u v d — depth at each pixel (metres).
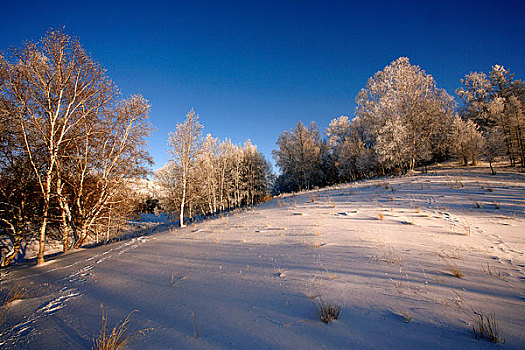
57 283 5.49
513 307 2.60
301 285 3.57
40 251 9.04
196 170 21.38
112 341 2.54
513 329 2.19
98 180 14.48
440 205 9.39
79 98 12.82
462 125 32.25
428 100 30.27
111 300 3.89
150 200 44.25
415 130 29.25
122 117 15.25
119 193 15.66
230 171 41.53
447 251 4.66
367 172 41.00
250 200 47.06
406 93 29.39
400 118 29.48
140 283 4.59
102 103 13.91
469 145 30.67
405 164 30.19
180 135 18.31
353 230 6.79
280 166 45.50
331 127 51.09
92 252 9.82
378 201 11.49
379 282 3.47
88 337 2.74
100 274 5.71
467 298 2.87
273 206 15.64
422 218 7.64
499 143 25.66
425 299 2.90
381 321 2.50
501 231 5.79
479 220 6.94
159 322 2.90
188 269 5.12
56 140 11.97
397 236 5.90
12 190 12.07
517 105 32.41
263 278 4.04
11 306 4.20
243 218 12.38
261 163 49.28
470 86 48.41
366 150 38.44
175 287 4.11
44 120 11.50
